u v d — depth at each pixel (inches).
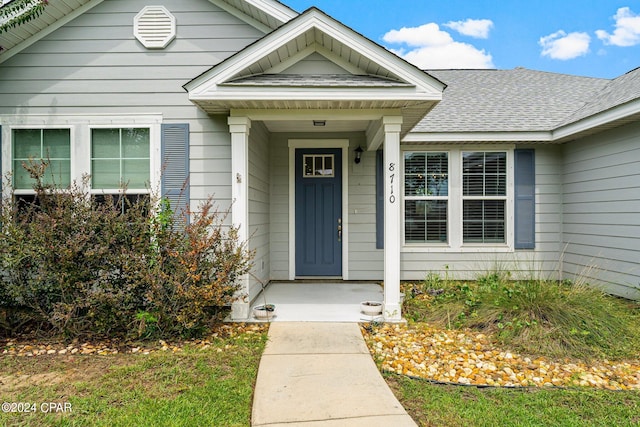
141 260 153.8
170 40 196.7
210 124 195.3
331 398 107.0
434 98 160.7
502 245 273.0
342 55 173.3
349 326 168.2
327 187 273.4
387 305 174.6
